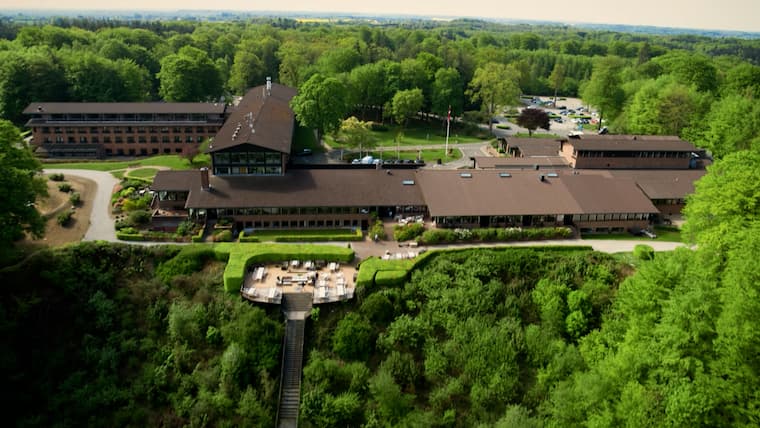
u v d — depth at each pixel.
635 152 120.12
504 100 172.88
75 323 71.44
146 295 74.75
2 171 71.81
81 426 62.50
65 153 134.62
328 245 86.00
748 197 69.69
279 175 100.94
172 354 68.69
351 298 74.50
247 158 99.81
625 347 54.69
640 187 106.88
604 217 95.94
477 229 91.25
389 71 178.62
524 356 69.38
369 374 67.62
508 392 64.31
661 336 52.75
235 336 69.50
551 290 74.94
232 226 91.50
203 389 65.25
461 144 157.50
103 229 90.00
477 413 63.38
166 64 174.12
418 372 68.00
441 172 104.88
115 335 70.56
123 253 80.25
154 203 99.50
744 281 49.91
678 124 141.25
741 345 47.00
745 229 64.75
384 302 73.06
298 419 63.41
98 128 137.50
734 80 171.00
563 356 65.25
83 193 104.31
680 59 188.75
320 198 94.81
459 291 74.50
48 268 74.56
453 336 70.19
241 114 130.38
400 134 155.38
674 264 61.12
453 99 175.88
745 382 47.22
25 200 75.19
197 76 172.88
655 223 101.62
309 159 133.88
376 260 81.31
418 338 70.75
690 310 51.00
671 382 49.12
